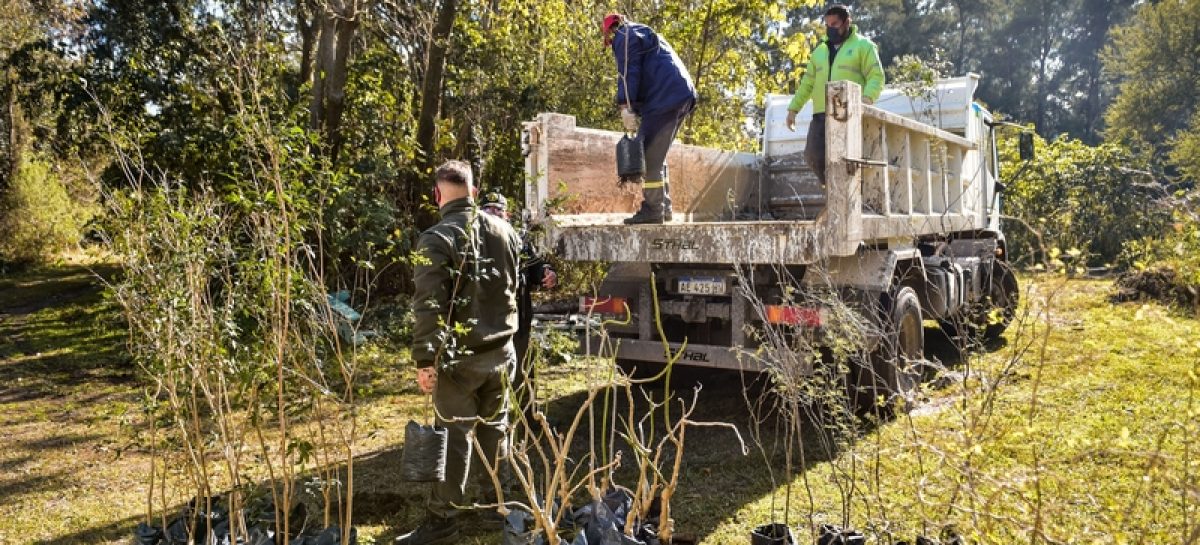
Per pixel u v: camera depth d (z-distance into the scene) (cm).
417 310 371
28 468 557
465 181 397
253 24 1111
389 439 600
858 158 491
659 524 323
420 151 1105
